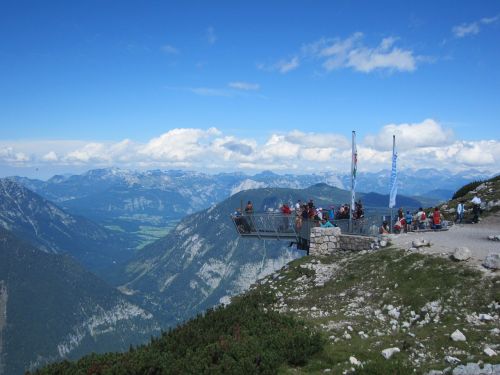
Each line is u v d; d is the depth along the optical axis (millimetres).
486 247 27875
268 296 29969
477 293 21344
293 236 43438
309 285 30375
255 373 15891
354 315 23328
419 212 41906
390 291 24734
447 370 14938
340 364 16844
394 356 17172
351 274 29062
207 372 15773
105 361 17312
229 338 18984
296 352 17406
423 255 27406
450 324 19438
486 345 16781
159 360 16891
